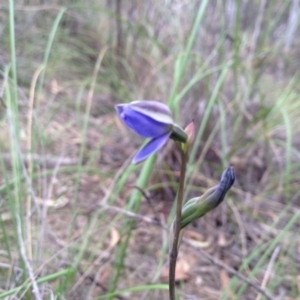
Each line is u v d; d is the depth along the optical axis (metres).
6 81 0.20
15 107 0.19
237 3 0.26
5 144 0.26
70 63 0.41
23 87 0.37
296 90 0.35
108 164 0.30
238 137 0.30
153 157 0.20
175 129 0.10
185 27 0.32
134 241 0.24
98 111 0.37
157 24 0.34
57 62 0.40
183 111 0.29
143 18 0.35
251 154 0.30
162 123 0.10
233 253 0.24
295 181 0.29
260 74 0.30
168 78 0.31
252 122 0.28
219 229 0.26
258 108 0.32
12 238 0.20
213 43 0.30
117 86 0.35
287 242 0.25
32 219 0.21
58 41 0.43
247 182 0.29
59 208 0.25
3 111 0.28
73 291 0.18
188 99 0.30
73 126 0.33
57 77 0.40
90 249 0.22
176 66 0.25
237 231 0.26
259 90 0.31
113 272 0.21
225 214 0.26
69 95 0.37
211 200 0.10
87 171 0.26
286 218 0.27
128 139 0.32
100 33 0.44
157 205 0.27
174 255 0.11
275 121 0.31
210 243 0.25
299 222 0.26
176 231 0.10
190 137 0.10
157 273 0.20
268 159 0.29
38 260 0.18
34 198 0.19
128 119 0.10
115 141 0.32
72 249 0.21
